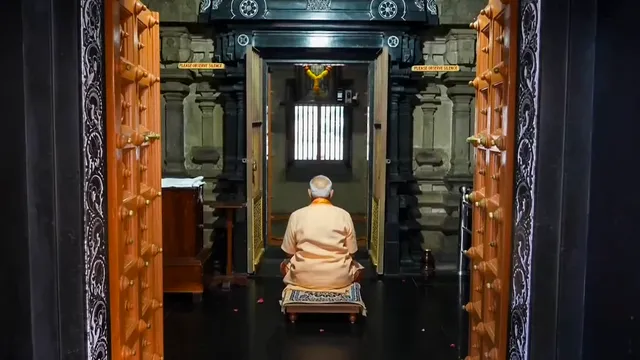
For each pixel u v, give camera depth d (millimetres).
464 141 5883
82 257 1961
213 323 4422
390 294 5148
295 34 5570
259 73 5762
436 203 6016
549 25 1989
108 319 2135
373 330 4305
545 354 2078
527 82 2096
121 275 2221
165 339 4105
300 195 8336
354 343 4062
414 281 5523
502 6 2340
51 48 1903
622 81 1850
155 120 2857
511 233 2234
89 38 1980
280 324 4406
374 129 5980
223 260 5789
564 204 2031
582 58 1999
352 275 4617
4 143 1896
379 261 5629
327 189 4711
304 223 4590
